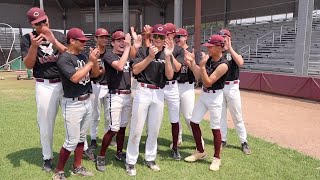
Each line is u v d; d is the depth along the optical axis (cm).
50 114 404
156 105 407
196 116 452
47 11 3073
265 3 2306
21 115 760
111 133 420
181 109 503
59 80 401
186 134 611
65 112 373
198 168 433
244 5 2439
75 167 405
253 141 562
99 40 436
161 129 638
